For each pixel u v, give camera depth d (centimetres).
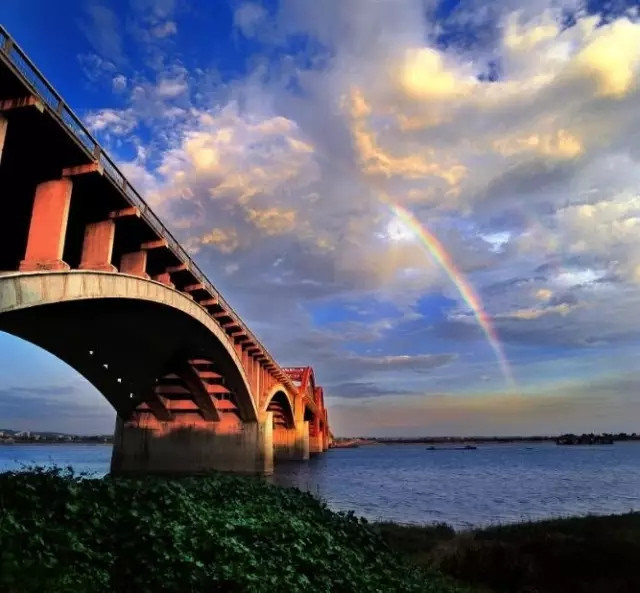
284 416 11444
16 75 1848
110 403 6112
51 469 1572
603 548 2030
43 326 3403
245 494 1395
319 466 10575
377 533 1523
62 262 2241
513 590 1747
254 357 6669
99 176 2389
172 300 3534
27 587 638
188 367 5444
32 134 2100
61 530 807
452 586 1491
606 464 13350
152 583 752
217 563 837
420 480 7362
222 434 6750
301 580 898
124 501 1009
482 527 3123
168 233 3438
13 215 2647
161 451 6650
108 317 3466
